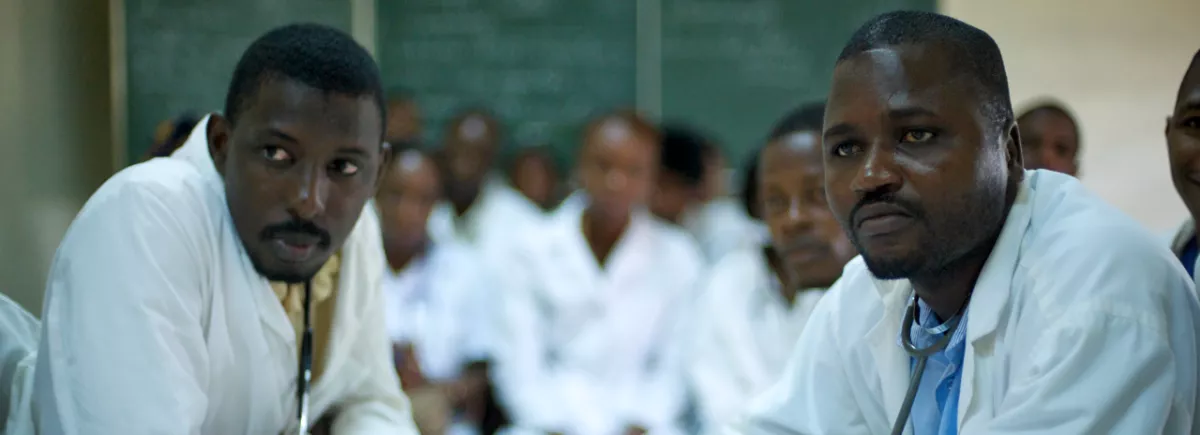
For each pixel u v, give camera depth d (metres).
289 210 1.11
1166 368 0.85
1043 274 0.92
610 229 2.60
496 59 3.78
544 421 2.47
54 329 1.08
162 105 3.53
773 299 1.99
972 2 3.52
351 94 1.11
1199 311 0.93
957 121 0.88
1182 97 1.15
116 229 1.09
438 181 2.74
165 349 1.08
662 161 2.98
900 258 0.89
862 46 0.91
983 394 0.96
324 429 1.41
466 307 2.64
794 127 1.62
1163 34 3.41
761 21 3.73
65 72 2.14
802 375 1.17
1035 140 1.90
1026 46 3.47
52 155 2.04
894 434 1.03
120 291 1.07
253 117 1.10
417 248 2.67
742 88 3.74
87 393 1.05
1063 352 0.87
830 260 1.60
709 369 2.04
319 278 1.31
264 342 1.22
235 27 3.61
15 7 1.88
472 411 2.52
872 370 1.11
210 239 1.17
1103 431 0.85
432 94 3.79
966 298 1.00
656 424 2.42
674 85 3.75
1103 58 3.44
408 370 2.49
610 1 3.75
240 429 1.25
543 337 2.57
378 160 1.18
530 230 2.67
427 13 3.78
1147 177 3.44
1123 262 0.89
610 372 2.54
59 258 1.11
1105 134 3.45
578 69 3.77
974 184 0.88
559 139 3.78
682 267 2.61
